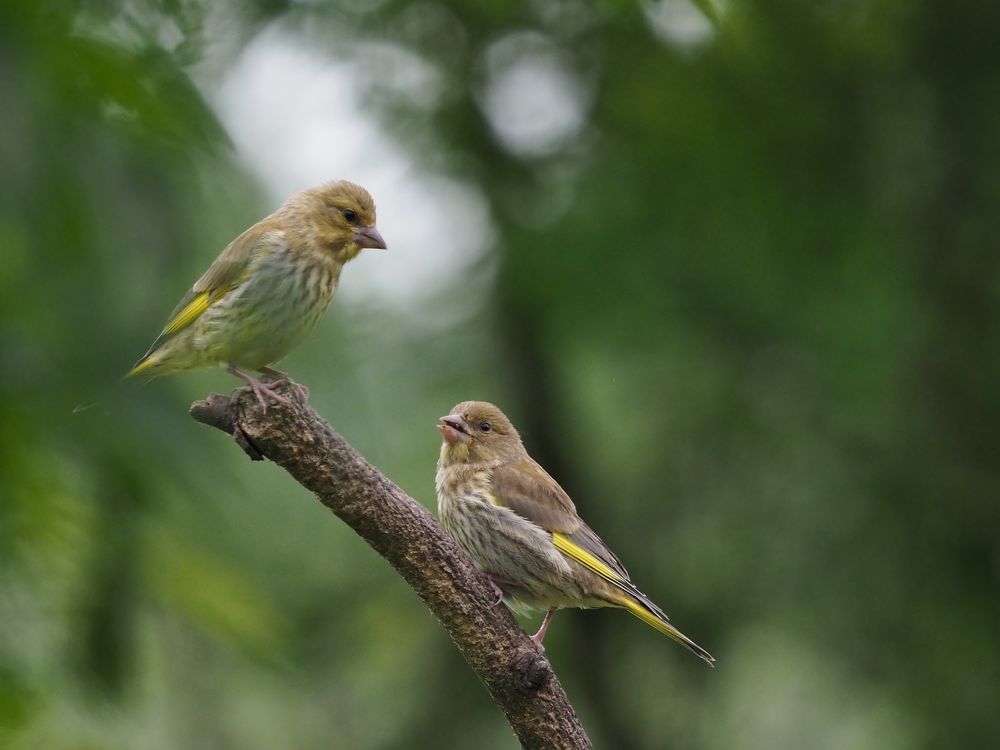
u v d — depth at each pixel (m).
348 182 10.24
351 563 15.77
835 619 14.38
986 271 14.15
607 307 14.03
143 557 8.68
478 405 10.69
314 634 15.35
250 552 14.23
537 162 14.35
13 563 8.32
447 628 7.61
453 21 14.20
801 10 14.27
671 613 14.87
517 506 10.13
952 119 14.28
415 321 14.26
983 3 14.26
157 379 8.16
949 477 14.05
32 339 7.75
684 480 15.11
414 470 14.25
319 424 7.32
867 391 14.22
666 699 15.55
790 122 14.41
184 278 8.02
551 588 10.09
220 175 8.82
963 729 14.06
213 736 14.89
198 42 10.00
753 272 14.15
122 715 9.12
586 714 15.66
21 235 7.34
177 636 10.46
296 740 15.70
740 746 15.38
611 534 15.30
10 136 7.20
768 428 14.59
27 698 9.00
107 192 7.54
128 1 9.21
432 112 14.07
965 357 14.12
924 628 14.20
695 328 14.31
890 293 14.17
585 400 15.74
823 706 15.35
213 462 8.13
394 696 15.85
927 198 14.34
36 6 7.70
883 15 14.42
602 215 13.93
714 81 14.23
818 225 14.34
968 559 13.99
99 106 7.83
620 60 14.22
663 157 14.20
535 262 13.80
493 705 15.40
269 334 9.73
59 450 7.88
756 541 14.65
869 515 14.25
